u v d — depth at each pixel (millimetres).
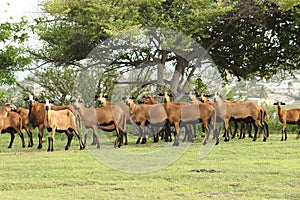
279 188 13250
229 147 22328
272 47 35562
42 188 13570
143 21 29828
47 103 21781
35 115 22859
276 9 31844
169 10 31125
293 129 31719
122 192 12875
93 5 29859
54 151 21562
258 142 24750
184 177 14797
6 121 23250
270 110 33438
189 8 30969
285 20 34594
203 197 12344
